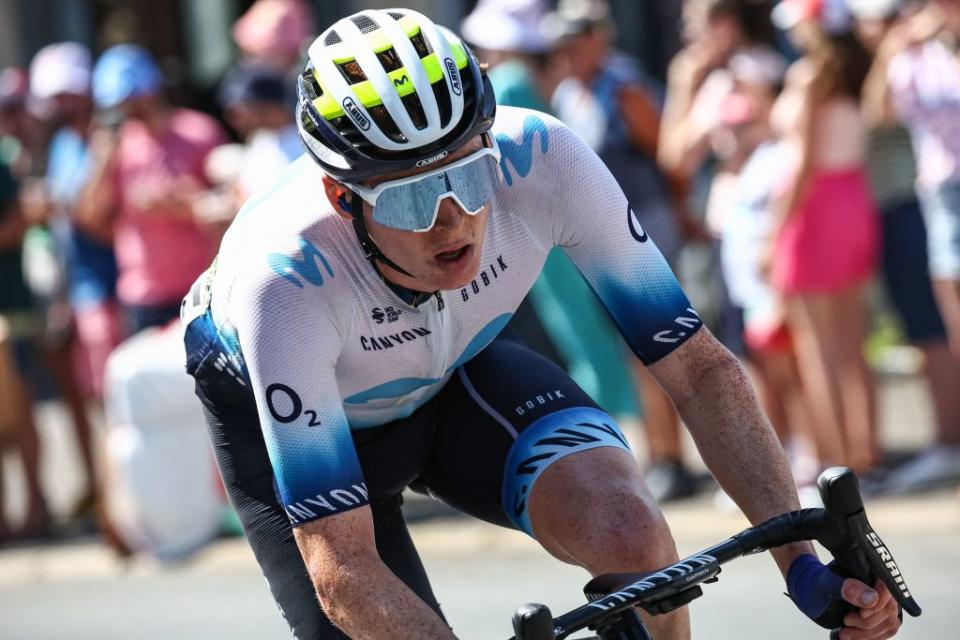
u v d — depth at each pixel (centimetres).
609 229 873
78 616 1859
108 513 2041
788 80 1917
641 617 861
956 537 1750
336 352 841
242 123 1889
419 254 805
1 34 3175
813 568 792
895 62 1898
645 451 2212
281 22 1881
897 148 1916
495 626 1652
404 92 771
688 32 2020
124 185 1997
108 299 2133
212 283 921
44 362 2250
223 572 1970
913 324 1938
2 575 2073
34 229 2253
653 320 879
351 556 797
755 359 1992
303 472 807
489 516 964
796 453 1956
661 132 1941
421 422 989
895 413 2330
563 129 876
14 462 2589
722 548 757
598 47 1911
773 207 1862
